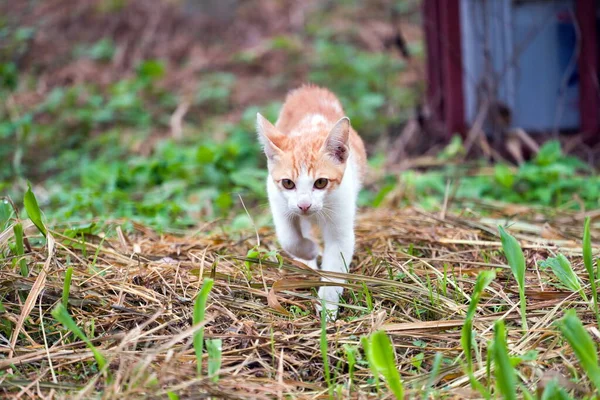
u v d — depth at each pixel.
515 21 2.37
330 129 1.78
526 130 2.40
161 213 2.04
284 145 1.75
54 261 1.71
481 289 1.53
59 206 2.16
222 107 3.21
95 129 2.95
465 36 2.41
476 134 2.34
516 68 2.35
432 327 1.62
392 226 1.93
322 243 1.92
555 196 2.16
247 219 1.98
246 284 1.72
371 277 1.71
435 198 2.14
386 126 2.85
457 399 1.52
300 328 1.64
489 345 1.54
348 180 1.75
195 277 1.73
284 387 1.53
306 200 1.72
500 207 2.05
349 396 1.53
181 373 1.53
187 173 2.30
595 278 1.72
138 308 1.66
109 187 2.23
